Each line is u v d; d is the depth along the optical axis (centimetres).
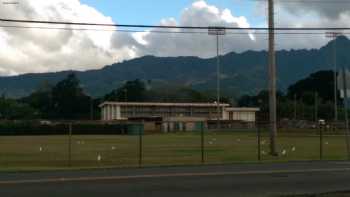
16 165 3147
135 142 6781
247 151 4644
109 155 4172
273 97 3925
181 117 15912
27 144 6334
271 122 3919
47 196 1631
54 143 6638
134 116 17812
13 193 1688
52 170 2609
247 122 13962
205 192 1761
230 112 18362
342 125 10962
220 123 13825
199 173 2347
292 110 17625
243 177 2198
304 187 1906
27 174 2347
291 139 7338
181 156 3981
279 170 2514
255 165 2884
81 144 6275
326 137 8031
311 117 17462
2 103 19512
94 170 2586
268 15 3941
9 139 8181
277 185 1953
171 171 2469
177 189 1822
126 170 2561
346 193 1725
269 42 3950
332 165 2858
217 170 2519
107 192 1731
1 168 2828
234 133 10900
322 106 17412
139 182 2000
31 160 3612
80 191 1747
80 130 11581
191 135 10031
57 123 11800
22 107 19788
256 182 2033
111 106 18250
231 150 4816
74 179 2084
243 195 1705
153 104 18125
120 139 8000
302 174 2333
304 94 19925
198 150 4834
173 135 10175
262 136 8956
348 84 2827
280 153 4188
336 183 2028
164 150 4872
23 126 11319
